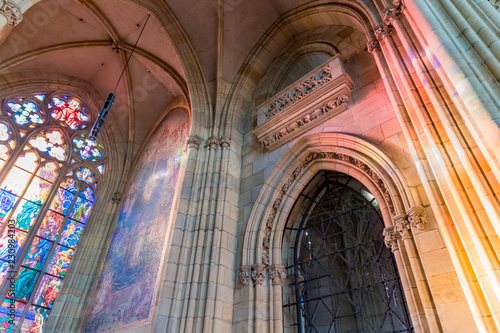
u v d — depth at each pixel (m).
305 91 9.94
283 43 12.95
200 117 11.42
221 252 8.27
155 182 13.22
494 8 4.74
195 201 9.40
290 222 8.98
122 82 16.11
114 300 10.37
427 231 5.56
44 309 11.84
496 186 3.86
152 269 9.49
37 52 14.07
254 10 12.36
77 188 15.02
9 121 14.09
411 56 5.84
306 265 8.78
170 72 14.20
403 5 6.17
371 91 8.38
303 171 8.94
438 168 5.07
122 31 14.02
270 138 10.03
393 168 6.63
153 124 17.00
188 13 12.34
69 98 16.27
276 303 7.48
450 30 4.66
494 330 3.85
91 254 13.38
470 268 4.35
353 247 7.75
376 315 10.42
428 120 5.36
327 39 11.01
